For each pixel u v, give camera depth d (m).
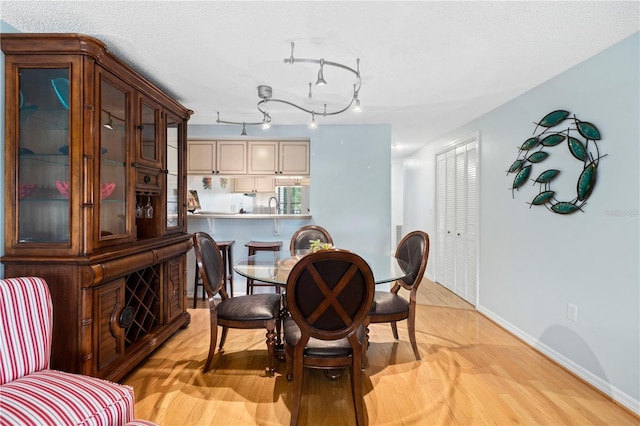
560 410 1.84
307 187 6.06
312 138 4.09
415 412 1.82
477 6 1.64
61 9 1.67
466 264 3.95
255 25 1.82
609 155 2.02
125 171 2.15
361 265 1.56
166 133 2.71
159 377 2.18
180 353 2.53
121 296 2.08
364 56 2.18
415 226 6.03
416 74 2.47
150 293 2.54
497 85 2.68
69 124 1.74
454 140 4.24
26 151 1.80
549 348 2.50
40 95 1.79
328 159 4.09
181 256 3.00
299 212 6.04
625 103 1.91
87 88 1.75
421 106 3.24
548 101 2.55
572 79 2.32
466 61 2.25
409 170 6.40
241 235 4.15
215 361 2.40
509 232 3.04
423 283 4.91
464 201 4.00
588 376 2.13
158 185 2.59
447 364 2.37
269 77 2.55
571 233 2.30
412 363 2.38
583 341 2.19
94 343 1.81
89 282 1.74
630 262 1.88
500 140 3.19
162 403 1.89
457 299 4.06
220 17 1.75
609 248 2.01
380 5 1.63
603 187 2.05
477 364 2.37
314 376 2.20
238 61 2.28
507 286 3.05
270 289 4.18
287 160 4.23
